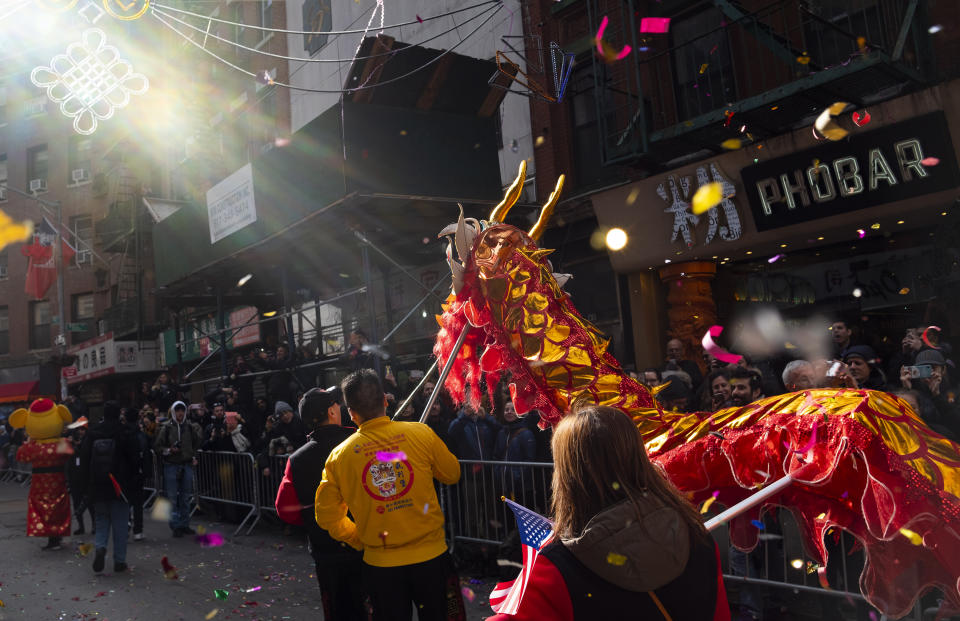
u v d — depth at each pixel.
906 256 8.69
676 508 1.57
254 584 6.39
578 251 11.76
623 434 1.59
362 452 3.34
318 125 10.35
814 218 8.55
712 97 10.20
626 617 1.43
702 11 10.34
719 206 9.29
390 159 10.09
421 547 3.33
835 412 2.74
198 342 21.58
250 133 19.72
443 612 3.34
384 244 12.45
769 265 10.08
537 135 12.10
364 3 15.48
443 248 12.86
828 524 2.75
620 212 10.44
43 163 32.75
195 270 13.95
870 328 9.02
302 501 3.76
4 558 8.43
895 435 2.63
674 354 9.24
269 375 13.51
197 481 10.18
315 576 6.59
